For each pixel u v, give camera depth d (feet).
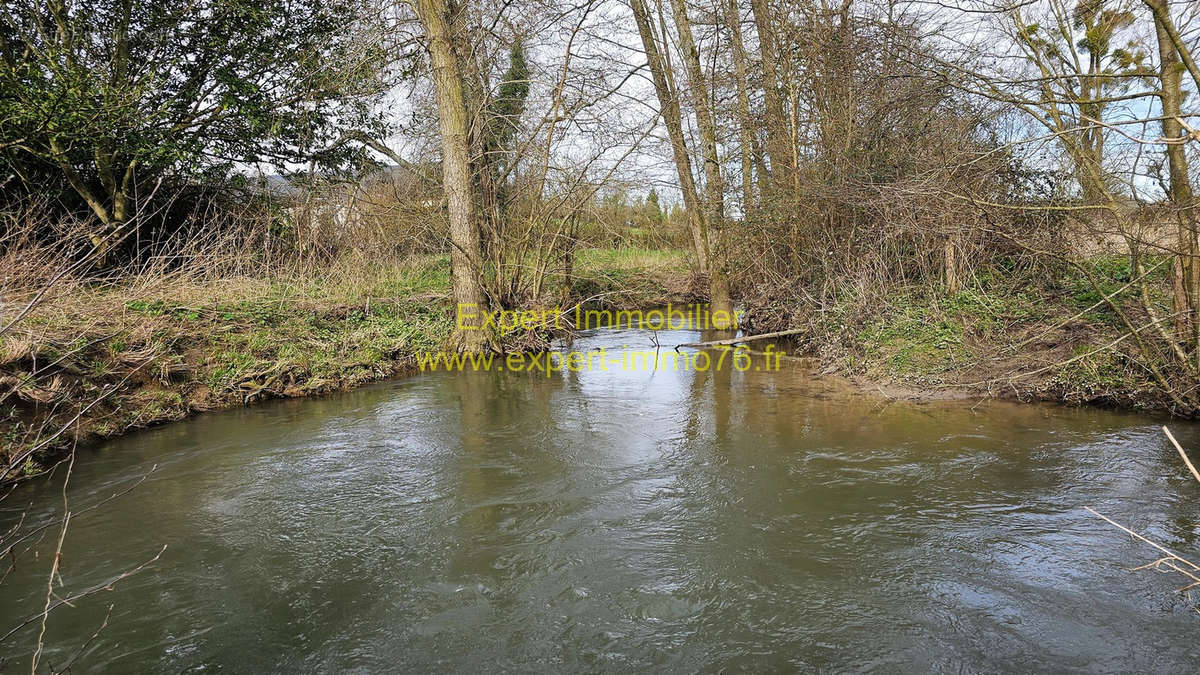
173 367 27.96
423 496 18.74
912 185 25.82
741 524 16.46
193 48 42.80
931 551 14.78
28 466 19.83
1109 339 26.12
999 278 33.99
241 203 48.06
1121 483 17.93
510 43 44.14
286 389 30.53
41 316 25.18
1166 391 22.95
